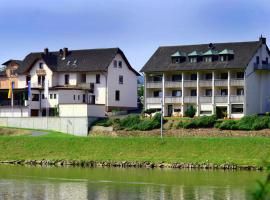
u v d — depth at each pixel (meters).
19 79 147.50
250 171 78.50
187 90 125.88
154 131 105.19
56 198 57.12
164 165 85.75
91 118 112.31
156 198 56.47
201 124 103.50
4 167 88.19
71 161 92.00
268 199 14.83
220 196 57.09
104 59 139.38
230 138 92.00
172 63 127.56
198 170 80.75
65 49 146.38
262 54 125.06
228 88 120.00
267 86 124.75
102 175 75.69
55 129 116.31
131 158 90.75
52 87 137.75
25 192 61.19
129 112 139.62
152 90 130.00
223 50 122.38
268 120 99.12
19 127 121.62
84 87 138.38
